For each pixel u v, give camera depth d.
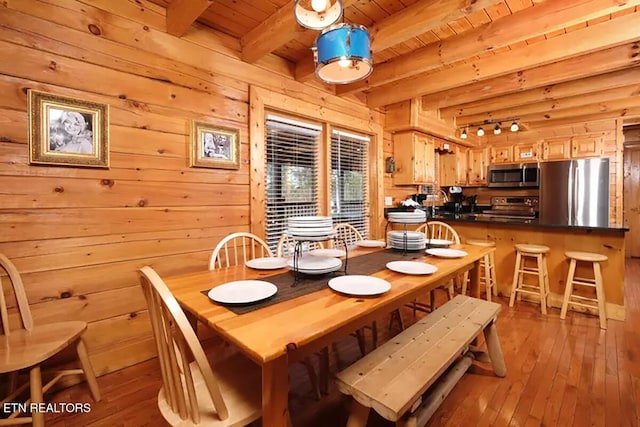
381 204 4.04
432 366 1.27
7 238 1.63
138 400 1.71
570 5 2.00
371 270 1.65
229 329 0.97
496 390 1.78
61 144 1.76
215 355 1.41
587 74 2.80
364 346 2.17
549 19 2.08
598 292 2.66
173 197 2.22
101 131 1.89
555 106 3.96
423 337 1.52
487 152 5.53
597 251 2.93
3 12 1.60
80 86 1.83
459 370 1.72
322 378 1.80
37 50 1.69
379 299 1.23
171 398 1.04
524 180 5.07
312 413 1.63
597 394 1.73
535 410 1.61
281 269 1.68
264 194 2.76
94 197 1.89
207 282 1.46
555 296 3.17
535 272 3.09
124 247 2.01
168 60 2.19
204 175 2.38
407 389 1.12
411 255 2.02
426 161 4.41
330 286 1.35
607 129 4.62
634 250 5.53
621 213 4.53
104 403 1.68
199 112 2.34
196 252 2.34
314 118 3.22
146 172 2.09
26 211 1.68
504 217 5.20
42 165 1.72
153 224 2.13
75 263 1.83
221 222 2.48
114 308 1.97
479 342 2.23
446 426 1.50
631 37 2.19
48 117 1.72
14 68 1.63
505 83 3.28
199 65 2.34
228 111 2.51
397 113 4.02
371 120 3.90
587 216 4.49
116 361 1.98
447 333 1.56
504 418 1.55
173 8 2.07
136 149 2.04
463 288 3.14
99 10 1.89
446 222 3.95
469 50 2.46
